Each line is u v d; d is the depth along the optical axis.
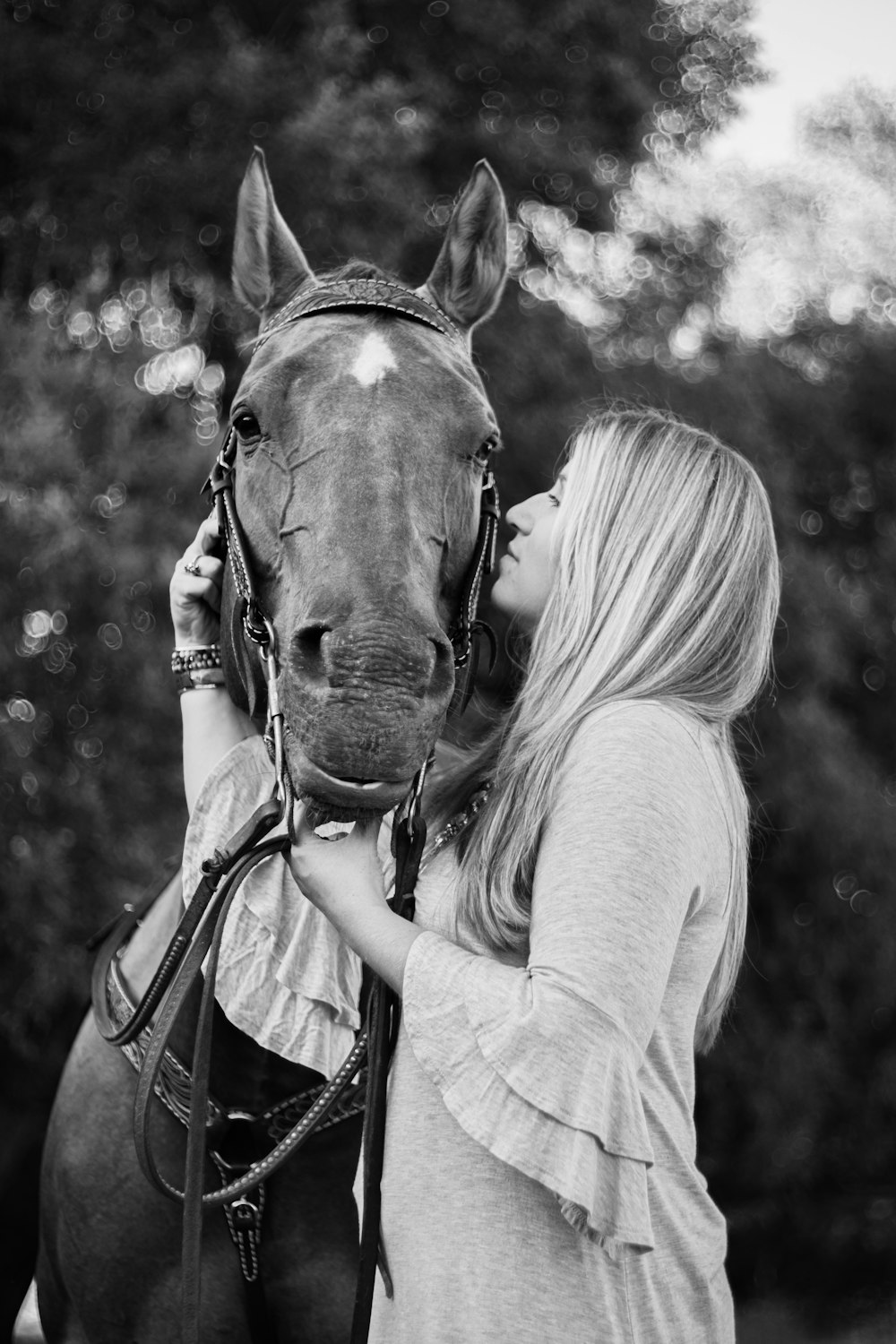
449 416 1.56
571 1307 1.29
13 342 6.29
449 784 1.67
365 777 1.29
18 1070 6.45
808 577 9.24
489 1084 1.25
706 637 1.49
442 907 1.47
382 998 1.40
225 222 7.58
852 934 8.96
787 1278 9.09
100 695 6.30
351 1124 1.83
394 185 7.39
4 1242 6.00
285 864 1.72
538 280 9.38
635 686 1.46
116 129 7.61
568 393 8.52
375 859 1.41
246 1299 1.85
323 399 1.53
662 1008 1.38
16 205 7.96
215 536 1.81
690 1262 1.36
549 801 1.40
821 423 10.59
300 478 1.51
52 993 5.86
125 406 6.42
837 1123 9.34
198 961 1.46
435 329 1.70
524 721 1.49
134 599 6.36
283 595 1.52
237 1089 1.80
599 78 9.41
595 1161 1.21
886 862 8.92
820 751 8.80
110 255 7.68
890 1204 9.52
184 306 8.06
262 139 7.36
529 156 8.81
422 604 1.38
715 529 1.52
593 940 1.25
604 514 1.54
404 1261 1.35
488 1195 1.32
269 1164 1.56
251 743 1.79
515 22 8.93
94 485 6.23
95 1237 1.94
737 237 10.32
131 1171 1.91
